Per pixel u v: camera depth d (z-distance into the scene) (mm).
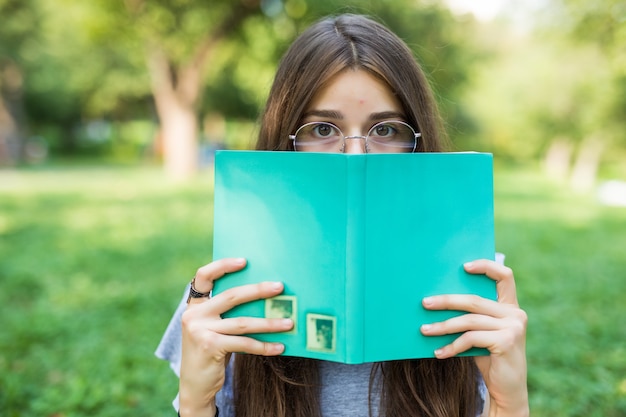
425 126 1251
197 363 981
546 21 10953
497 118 29688
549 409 2875
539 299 4816
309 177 953
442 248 983
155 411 2898
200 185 13703
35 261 5977
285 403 1145
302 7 11859
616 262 6453
